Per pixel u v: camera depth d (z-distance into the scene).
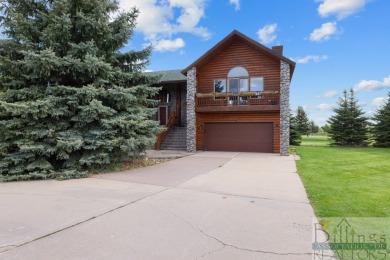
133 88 8.89
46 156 8.01
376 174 8.58
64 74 8.15
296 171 8.92
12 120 7.51
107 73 8.62
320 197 5.56
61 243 3.34
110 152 8.74
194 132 15.64
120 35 9.03
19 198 5.42
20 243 3.33
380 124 22.39
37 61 7.36
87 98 8.03
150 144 9.70
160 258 2.97
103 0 8.84
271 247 3.24
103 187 6.45
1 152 7.66
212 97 16.00
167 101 19.95
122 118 8.46
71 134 8.04
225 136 16.34
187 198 5.46
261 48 14.77
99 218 4.24
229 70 16.20
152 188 6.34
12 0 8.29
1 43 8.02
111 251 3.13
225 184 6.82
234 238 3.50
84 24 8.38
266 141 15.59
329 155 14.74
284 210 4.68
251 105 15.03
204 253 3.08
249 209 4.74
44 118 7.94
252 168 9.52
